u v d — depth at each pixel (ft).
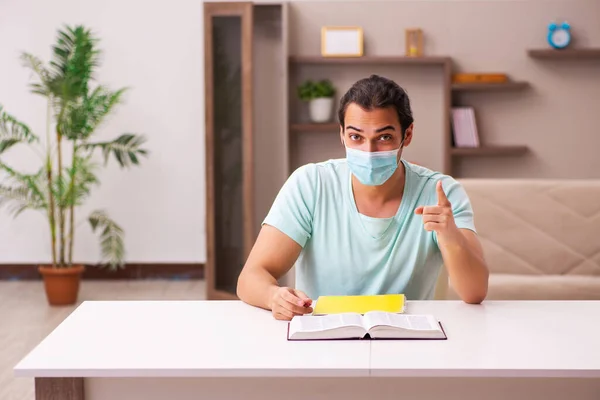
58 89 17.98
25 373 5.72
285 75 19.60
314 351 6.04
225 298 18.98
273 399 5.86
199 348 6.15
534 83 20.20
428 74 20.30
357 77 20.35
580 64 20.11
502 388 5.80
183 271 21.71
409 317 6.68
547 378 5.78
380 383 5.82
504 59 20.20
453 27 20.18
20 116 21.25
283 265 7.66
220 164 18.94
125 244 21.62
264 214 20.61
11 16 21.08
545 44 20.13
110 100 18.90
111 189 21.48
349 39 20.06
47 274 18.74
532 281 13.19
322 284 7.85
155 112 21.29
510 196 14.20
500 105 20.33
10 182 21.40
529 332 6.52
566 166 20.29
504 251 14.10
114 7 21.04
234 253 19.06
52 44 21.11
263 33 20.11
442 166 20.45
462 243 7.15
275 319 6.98
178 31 21.09
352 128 7.10
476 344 6.20
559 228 14.10
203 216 21.58
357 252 7.70
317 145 20.47
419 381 5.81
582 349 6.07
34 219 21.59
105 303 7.61
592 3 19.98
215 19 18.72
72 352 6.08
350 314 6.68
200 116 21.29
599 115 20.18
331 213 7.70
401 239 7.66
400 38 20.22
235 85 18.74
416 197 7.67
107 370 5.72
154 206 21.56
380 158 7.10
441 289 8.49
